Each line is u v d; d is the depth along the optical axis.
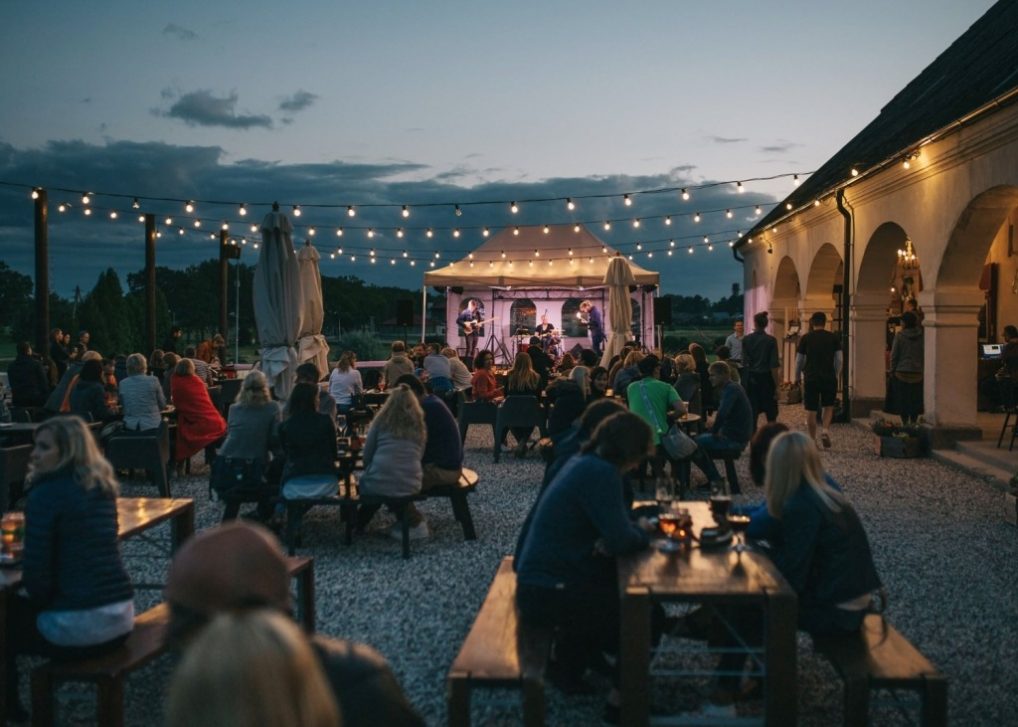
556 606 4.25
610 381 14.17
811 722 4.27
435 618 5.78
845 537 4.17
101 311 37.44
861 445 13.20
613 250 24.64
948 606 6.00
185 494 10.00
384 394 13.80
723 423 9.45
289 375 10.23
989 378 15.36
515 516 8.79
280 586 2.04
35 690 3.85
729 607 4.38
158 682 4.85
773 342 13.26
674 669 4.89
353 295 62.56
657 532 4.71
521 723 4.27
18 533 4.59
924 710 3.69
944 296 11.71
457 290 24.33
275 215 10.23
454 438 7.84
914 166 11.99
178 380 11.00
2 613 4.22
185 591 1.97
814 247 18.08
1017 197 10.40
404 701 2.16
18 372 13.55
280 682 1.33
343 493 7.72
